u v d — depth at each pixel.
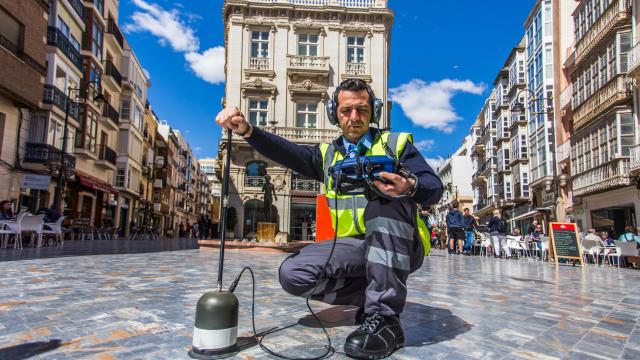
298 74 28.17
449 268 8.98
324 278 2.46
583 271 10.02
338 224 2.58
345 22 29.02
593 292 5.40
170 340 2.38
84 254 9.77
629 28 17.02
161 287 4.47
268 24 28.48
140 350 2.19
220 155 30.17
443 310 3.55
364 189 2.30
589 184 19.78
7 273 5.47
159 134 51.12
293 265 2.44
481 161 49.59
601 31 18.36
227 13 29.19
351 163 2.40
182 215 72.75
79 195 25.83
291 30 28.70
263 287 4.68
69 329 2.60
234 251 13.04
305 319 2.99
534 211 26.89
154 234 37.22
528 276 7.65
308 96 28.22
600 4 18.98
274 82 28.08
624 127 17.06
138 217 41.47
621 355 2.34
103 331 2.57
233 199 26.59
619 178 17.00
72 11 22.72
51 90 20.30
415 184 2.00
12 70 16.41
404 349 2.29
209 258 9.54
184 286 4.58
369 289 2.27
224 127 2.35
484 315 3.38
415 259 2.43
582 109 20.78
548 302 4.29
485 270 8.70
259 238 15.45
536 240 17.03
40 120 20.19
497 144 39.12
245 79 27.98
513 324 3.06
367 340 2.12
